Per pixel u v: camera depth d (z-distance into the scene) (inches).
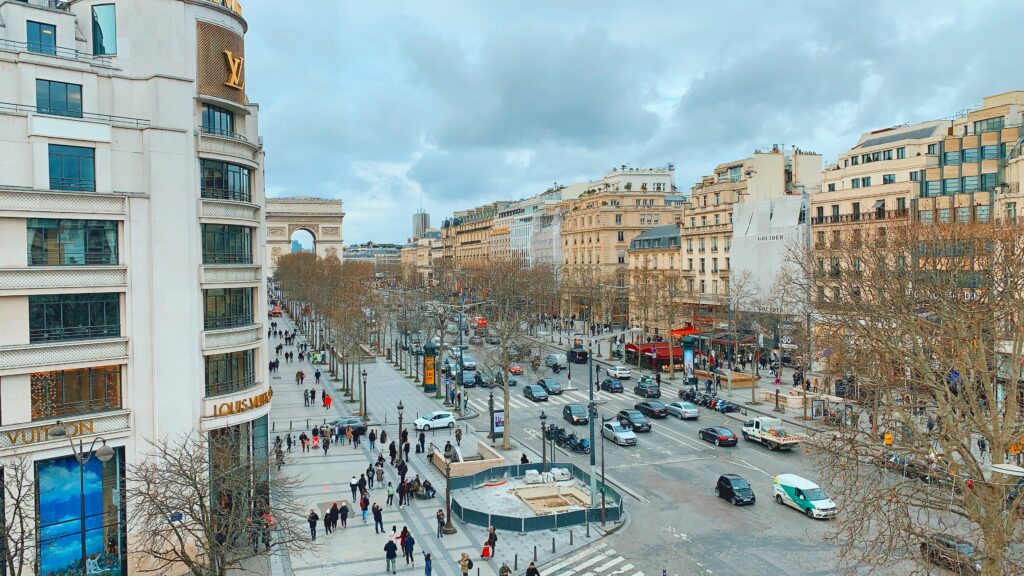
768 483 1873.8
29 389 1270.9
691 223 4589.1
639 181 6358.3
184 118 1441.9
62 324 1311.5
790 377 3361.2
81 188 1333.7
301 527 1617.9
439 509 1716.3
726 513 1662.2
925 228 2224.4
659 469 2016.5
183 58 1508.4
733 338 3528.5
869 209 3304.6
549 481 1919.3
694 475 1953.7
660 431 2458.2
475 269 6914.4
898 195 3186.5
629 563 1398.9
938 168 3107.8
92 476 1328.7
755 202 3816.4
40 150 1277.1
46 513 1278.3
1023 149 2780.5
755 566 1366.9
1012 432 1144.8
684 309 4173.2
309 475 2001.7
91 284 1326.3
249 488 1332.4
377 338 4707.2
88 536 1323.8
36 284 1267.2
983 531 1059.3
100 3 1462.8
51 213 1282.0
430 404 3002.0
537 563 1414.9
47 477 1279.5
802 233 3585.1
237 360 1599.4
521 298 4746.6
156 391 1391.5
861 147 3567.9
